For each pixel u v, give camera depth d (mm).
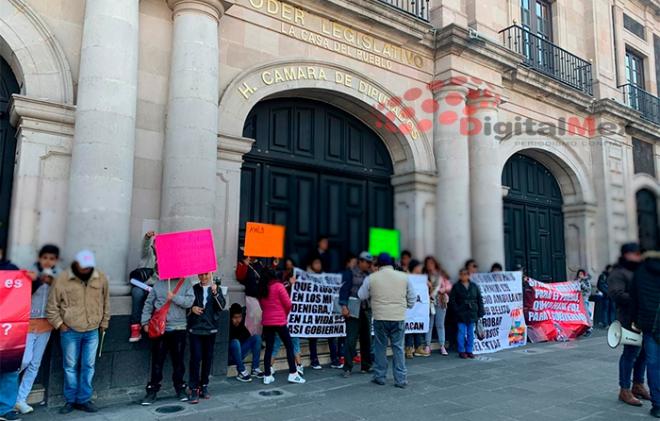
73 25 6238
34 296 5129
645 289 5203
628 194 14484
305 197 8734
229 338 6617
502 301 9312
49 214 5781
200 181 6398
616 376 6875
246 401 5402
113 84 5902
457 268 9633
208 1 6734
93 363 5078
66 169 5938
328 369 7172
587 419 4941
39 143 5801
